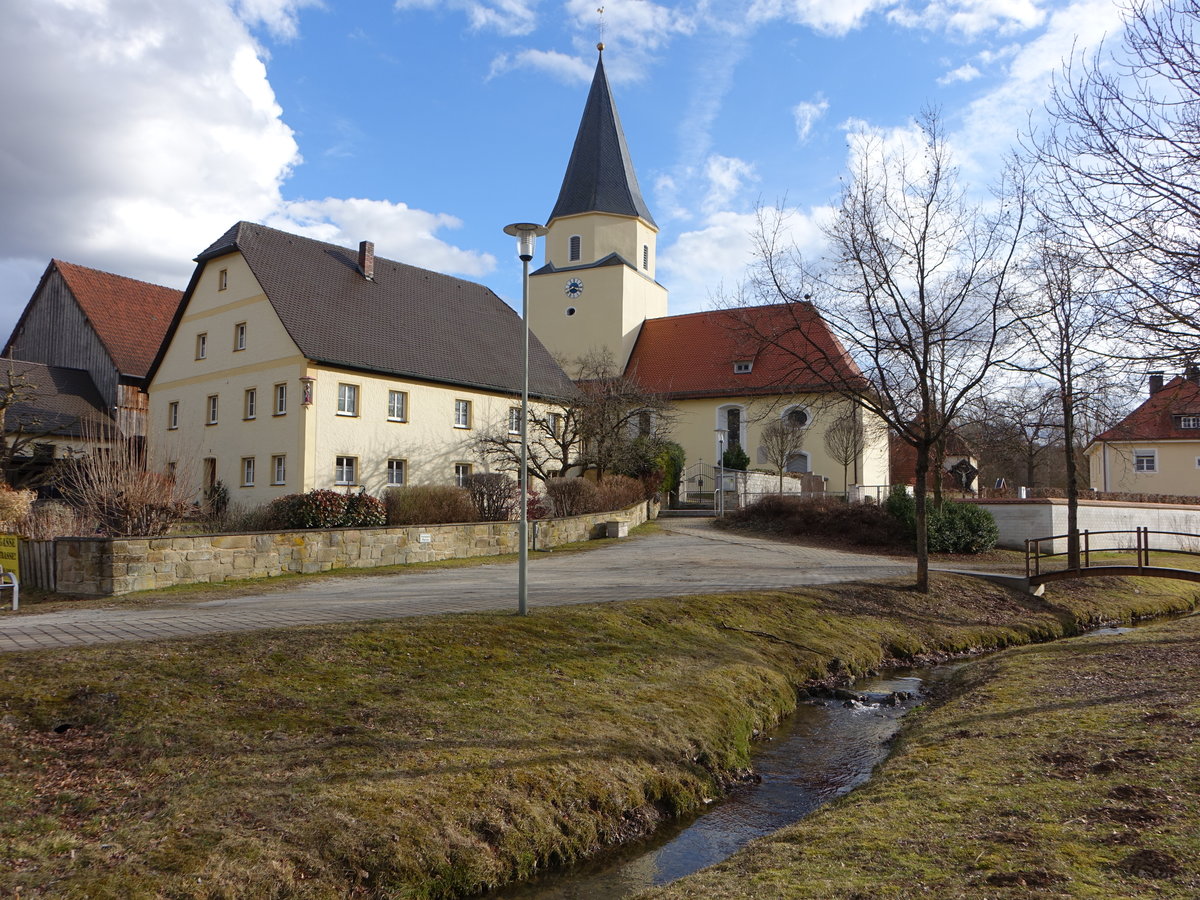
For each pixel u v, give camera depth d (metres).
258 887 5.24
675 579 16.44
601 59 48.34
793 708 10.83
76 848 5.29
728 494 33.09
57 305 39.47
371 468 28.70
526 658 9.66
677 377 44.25
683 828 7.23
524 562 11.27
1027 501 25.38
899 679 12.63
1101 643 13.27
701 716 9.03
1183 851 4.97
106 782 6.07
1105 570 17.20
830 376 17.67
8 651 8.37
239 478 29.12
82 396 36.28
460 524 19.98
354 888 5.49
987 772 6.94
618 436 31.41
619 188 47.59
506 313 39.53
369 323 30.73
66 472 19.45
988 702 9.72
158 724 6.88
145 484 17.16
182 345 32.38
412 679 8.53
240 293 29.77
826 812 6.59
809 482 36.88
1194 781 6.20
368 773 6.58
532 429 33.75
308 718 7.35
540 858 6.37
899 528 24.67
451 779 6.72
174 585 14.49
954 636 14.90
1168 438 45.75
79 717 6.87
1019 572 20.19
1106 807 5.82
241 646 8.73
